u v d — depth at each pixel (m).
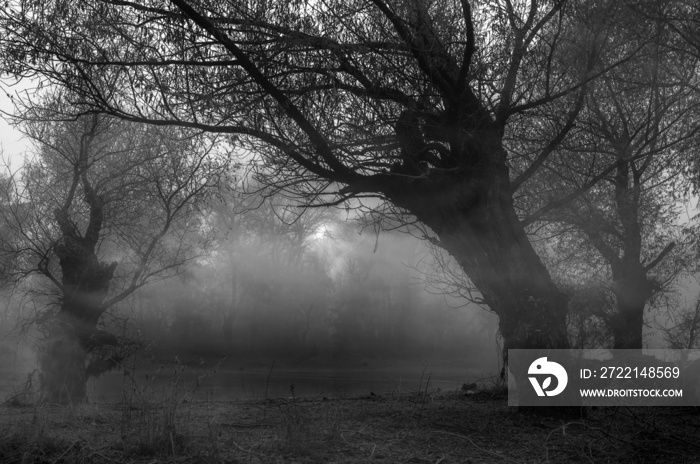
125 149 16.66
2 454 5.93
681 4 10.50
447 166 9.96
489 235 9.56
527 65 10.26
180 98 9.32
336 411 8.38
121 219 17.64
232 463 5.88
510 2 10.10
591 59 9.97
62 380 15.91
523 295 9.33
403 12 8.88
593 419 9.27
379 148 9.73
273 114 9.19
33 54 8.91
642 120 13.45
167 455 6.04
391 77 9.31
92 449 6.03
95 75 9.27
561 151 13.40
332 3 9.17
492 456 6.62
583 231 16.39
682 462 6.80
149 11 9.08
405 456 6.38
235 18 8.88
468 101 9.59
